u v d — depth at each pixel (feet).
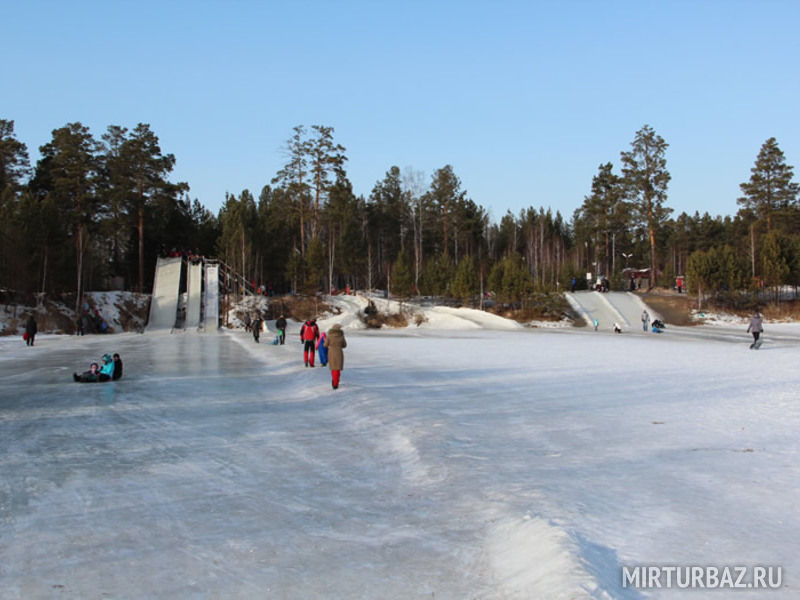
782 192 258.37
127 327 181.68
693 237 369.30
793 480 22.00
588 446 27.84
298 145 245.24
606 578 13.67
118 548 16.48
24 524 18.39
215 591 13.85
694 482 21.83
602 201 281.54
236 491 21.86
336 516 19.08
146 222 228.63
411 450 27.20
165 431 32.55
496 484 21.70
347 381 51.11
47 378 56.34
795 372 61.21
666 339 129.49
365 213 313.94
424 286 245.24
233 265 217.56
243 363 71.41
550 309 207.51
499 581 14.25
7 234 161.89
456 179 296.71
